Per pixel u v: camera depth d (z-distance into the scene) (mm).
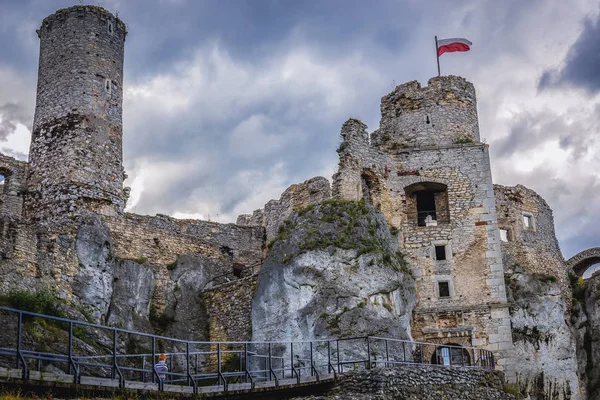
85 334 27484
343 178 34469
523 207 45125
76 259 29453
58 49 34156
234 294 33438
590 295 42938
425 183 36188
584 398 40000
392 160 36625
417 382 25812
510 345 33250
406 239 35375
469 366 28750
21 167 33281
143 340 30734
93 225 30625
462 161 36312
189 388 21141
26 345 23938
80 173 32375
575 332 42281
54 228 29312
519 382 38031
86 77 33688
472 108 38094
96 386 18719
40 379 17578
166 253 34500
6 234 27094
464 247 35031
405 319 32438
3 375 16969
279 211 37375
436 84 37875
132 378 28234
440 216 36188
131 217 34531
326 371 29328
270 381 23734
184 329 33094
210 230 38250
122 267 31625
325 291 30750
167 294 33594
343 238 31906
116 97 34469
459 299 34250
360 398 23422
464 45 39250
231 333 33000
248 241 39156
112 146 33688
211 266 36000
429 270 34781
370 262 31828
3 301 25281
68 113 33094
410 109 37656
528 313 39375
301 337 30297
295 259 31359
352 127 35719
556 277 44312
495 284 34188
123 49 35594
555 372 38969
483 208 35500
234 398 22672
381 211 35375
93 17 34719
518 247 44000
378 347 29844
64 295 28516
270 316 31344
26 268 27453
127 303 31234
